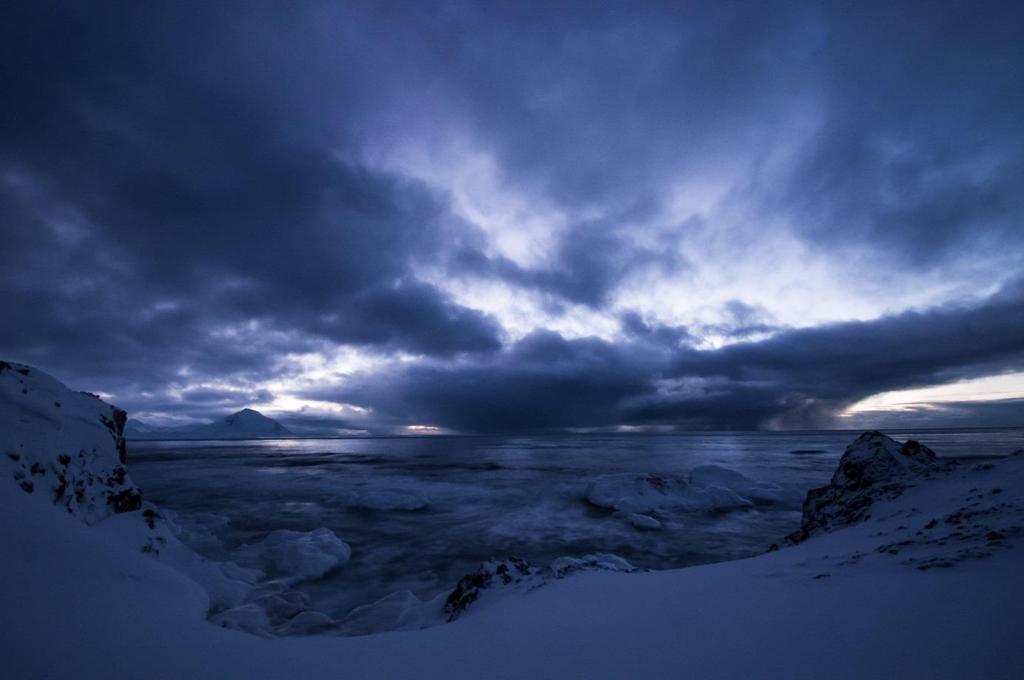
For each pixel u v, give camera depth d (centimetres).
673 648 307
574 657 316
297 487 2950
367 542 1573
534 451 7231
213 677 330
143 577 644
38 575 505
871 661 242
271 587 1030
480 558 1385
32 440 832
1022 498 545
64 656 363
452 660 344
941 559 425
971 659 226
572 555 1411
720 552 1434
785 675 240
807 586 420
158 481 3309
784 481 2903
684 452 6325
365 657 370
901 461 922
